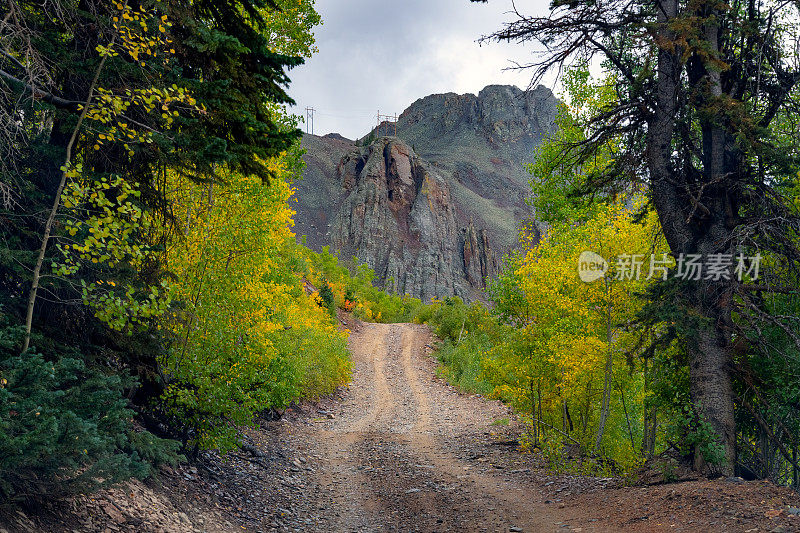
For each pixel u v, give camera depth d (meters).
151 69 6.28
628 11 9.80
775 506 6.66
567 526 7.48
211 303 8.62
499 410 22.33
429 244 189.12
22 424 3.97
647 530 6.74
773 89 9.76
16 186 5.52
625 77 10.84
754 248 9.48
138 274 6.85
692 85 10.16
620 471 11.23
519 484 10.77
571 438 13.36
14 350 5.06
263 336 10.25
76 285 5.70
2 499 4.18
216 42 6.47
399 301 72.81
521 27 9.87
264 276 11.82
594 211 13.64
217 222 9.52
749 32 8.95
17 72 5.67
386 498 9.84
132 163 7.00
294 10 14.36
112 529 5.08
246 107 6.95
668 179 9.83
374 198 195.25
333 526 8.16
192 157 6.58
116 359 6.96
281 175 11.52
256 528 7.42
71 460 4.24
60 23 6.04
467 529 7.77
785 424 10.31
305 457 12.98
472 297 182.38
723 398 9.11
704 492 7.57
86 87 6.20
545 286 12.70
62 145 6.24
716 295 9.31
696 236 9.80
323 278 47.19
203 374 8.34
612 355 12.01
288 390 11.66
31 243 5.76
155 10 6.33
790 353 9.31
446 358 33.06
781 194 10.20
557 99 16.42
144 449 6.20
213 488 8.34
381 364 32.78
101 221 5.25
